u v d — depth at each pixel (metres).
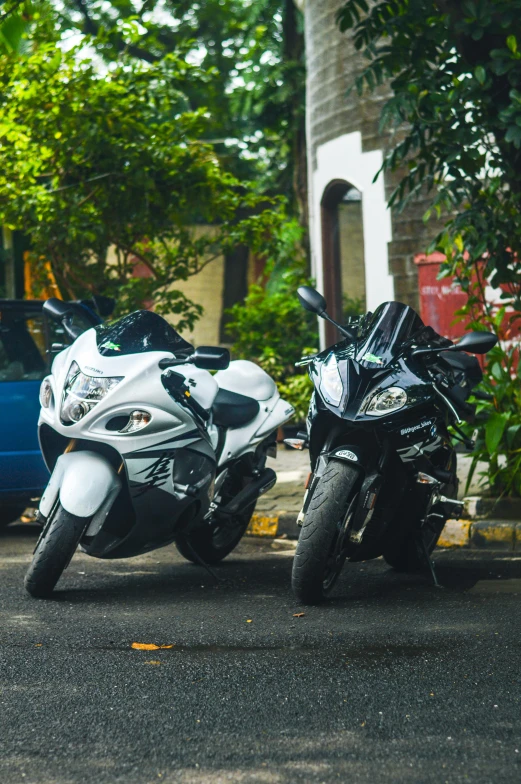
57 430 5.43
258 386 6.77
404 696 3.87
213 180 11.11
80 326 7.86
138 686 4.01
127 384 5.38
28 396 7.56
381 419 5.18
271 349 13.73
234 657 4.42
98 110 10.54
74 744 3.39
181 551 6.52
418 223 11.76
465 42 7.35
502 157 7.56
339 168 12.94
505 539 7.11
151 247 11.88
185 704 3.79
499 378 7.92
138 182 10.34
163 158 10.72
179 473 5.70
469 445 6.20
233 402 6.46
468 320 11.19
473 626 4.91
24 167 10.36
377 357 5.37
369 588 5.83
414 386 5.30
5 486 7.46
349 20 7.81
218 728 3.54
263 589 5.85
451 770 3.16
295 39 17.97
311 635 4.78
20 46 5.35
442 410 5.73
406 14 7.53
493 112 7.26
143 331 5.70
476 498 7.56
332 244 13.62
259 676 4.13
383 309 5.64
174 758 3.27
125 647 4.59
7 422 7.45
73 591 5.75
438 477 5.71
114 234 11.08
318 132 13.61
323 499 5.22
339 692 3.92
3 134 10.35
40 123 10.56
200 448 5.80
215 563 6.67
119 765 3.22
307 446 5.78
